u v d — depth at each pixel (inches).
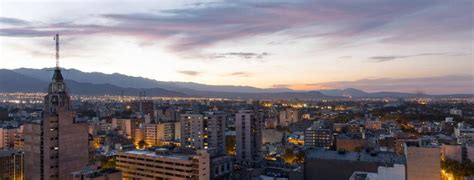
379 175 6604.3
